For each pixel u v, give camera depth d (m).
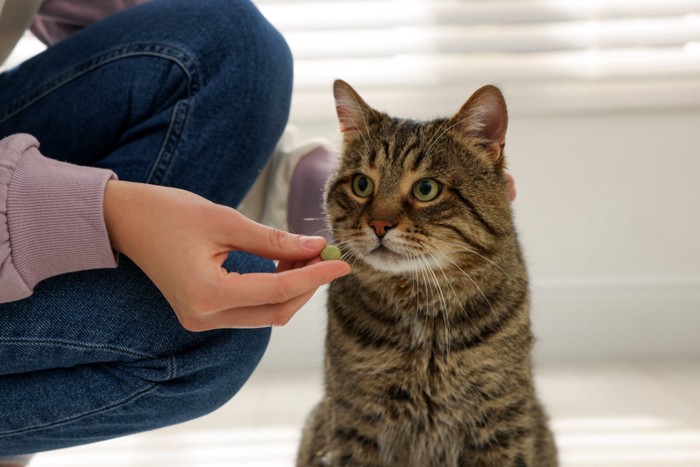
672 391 2.49
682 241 2.83
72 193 1.13
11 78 1.63
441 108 2.95
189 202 1.14
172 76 1.47
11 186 1.12
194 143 1.45
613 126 2.84
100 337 1.27
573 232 2.86
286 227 1.88
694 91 2.79
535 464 1.71
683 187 2.83
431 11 2.80
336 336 1.66
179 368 1.32
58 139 1.52
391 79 2.90
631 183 2.84
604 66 2.87
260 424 2.33
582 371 2.69
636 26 2.84
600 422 2.25
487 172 1.63
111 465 2.04
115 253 1.21
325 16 2.81
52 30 1.95
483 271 1.60
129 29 1.54
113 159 1.44
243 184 1.56
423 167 1.59
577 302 2.80
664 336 2.81
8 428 1.32
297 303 1.16
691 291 2.78
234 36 1.50
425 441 1.66
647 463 1.97
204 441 2.20
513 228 1.70
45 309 1.24
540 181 2.86
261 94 1.50
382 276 1.61
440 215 1.56
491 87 1.59
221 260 1.14
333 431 1.67
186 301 1.10
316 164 1.89
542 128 2.85
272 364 2.85
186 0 1.58
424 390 1.60
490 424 1.60
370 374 1.60
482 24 2.81
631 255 2.84
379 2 2.84
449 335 1.58
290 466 2.03
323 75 2.90
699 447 2.07
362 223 1.56
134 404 1.35
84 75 1.52
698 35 2.83
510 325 1.59
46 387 1.31
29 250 1.13
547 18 2.81
